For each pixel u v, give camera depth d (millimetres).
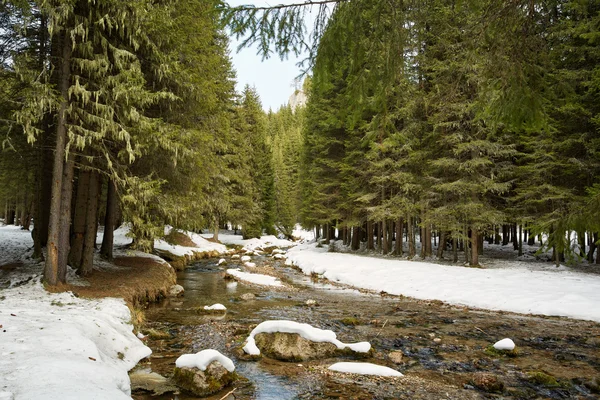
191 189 14297
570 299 11773
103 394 3947
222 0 4445
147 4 9703
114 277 12086
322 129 29609
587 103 15039
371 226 28734
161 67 10570
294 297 14406
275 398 5559
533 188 17984
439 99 6598
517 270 17953
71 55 9688
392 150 20234
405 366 7094
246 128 39250
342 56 4879
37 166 14109
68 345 5395
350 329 9711
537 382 6375
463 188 18312
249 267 23203
